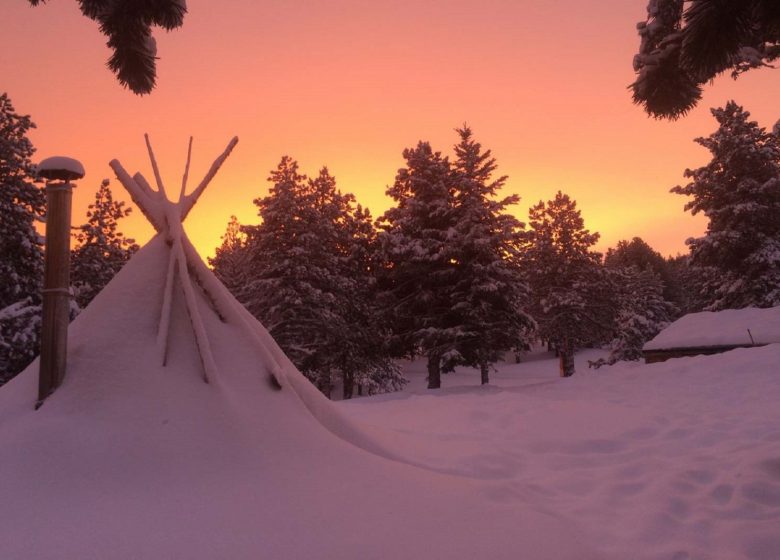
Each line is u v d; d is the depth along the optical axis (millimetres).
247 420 3633
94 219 28500
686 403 8430
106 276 27359
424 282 23703
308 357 30219
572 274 45094
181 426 3422
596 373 15781
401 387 41938
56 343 3611
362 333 32312
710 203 31438
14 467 3021
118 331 3945
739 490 3629
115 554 2303
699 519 3227
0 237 19281
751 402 7973
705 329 19844
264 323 30219
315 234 31484
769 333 17703
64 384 3596
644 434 5742
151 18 3201
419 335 23359
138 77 3414
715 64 2543
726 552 2816
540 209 46156
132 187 4770
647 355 20203
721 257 30531
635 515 3332
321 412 4344
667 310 61750
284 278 29812
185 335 4051
